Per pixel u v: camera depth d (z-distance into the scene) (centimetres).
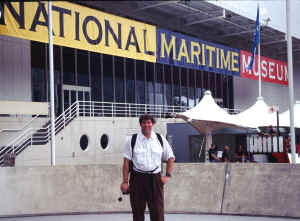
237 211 870
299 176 845
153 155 545
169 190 923
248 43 3500
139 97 2875
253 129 2008
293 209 830
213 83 3553
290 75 1259
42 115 2109
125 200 945
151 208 544
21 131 1969
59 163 1909
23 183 909
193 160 2283
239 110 3756
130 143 548
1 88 2003
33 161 1783
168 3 2327
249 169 891
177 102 3200
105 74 2634
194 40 2720
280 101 4269
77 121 2023
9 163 1661
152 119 547
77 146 2009
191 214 883
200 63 2753
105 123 2178
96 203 936
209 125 2130
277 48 3862
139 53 2295
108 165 961
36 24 1778
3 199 884
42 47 2241
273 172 870
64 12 1892
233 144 2269
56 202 924
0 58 2005
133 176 550
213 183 907
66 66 2381
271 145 1927
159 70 3052
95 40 2041
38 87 2206
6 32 1681
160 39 2467
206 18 2764
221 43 3269
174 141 2375
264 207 855
